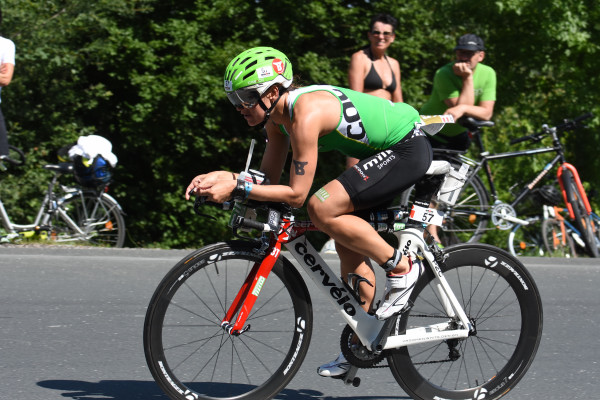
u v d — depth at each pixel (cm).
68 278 1016
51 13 1784
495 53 2192
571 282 1111
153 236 2094
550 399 671
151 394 654
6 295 932
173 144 2031
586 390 696
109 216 1366
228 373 631
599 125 2180
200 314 620
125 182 2069
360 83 1241
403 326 616
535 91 2262
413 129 601
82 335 805
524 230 1388
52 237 1341
